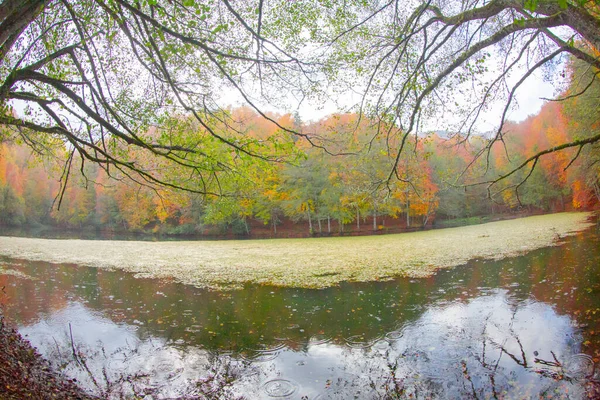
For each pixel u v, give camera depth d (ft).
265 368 22.15
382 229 139.13
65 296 39.40
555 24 17.75
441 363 21.84
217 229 146.61
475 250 63.72
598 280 35.22
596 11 17.30
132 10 17.60
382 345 24.80
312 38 22.99
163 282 46.11
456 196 142.00
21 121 22.48
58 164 33.73
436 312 30.68
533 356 21.81
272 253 74.64
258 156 23.75
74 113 23.80
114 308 34.71
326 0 21.49
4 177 156.66
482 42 20.42
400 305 33.09
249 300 36.58
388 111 24.38
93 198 173.47
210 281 46.06
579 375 19.20
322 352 24.11
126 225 173.06
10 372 18.72
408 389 19.26
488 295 34.37
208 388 20.03
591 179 79.61
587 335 23.49
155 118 26.30
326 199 129.39
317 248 82.38
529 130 141.69
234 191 28.17
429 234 109.09
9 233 152.05
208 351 24.71
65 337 27.45
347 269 51.78
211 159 24.76
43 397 17.17
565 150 110.93
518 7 17.24
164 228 153.69
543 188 148.46
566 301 30.32
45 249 85.81
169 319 31.27
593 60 19.04
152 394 19.49
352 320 29.73
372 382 20.08
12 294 40.34
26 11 16.80
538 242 66.74
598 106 53.52
